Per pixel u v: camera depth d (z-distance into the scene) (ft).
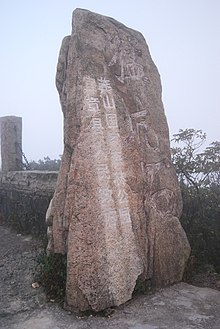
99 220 12.46
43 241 21.63
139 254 13.70
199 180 20.06
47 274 13.99
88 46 13.56
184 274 15.55
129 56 15.02
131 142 14.19
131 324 11.40
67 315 12.07
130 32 15.48
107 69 13.94
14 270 16.87
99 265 12.23
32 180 24.80
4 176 28.94
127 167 13.80
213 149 19.57
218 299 13.35
